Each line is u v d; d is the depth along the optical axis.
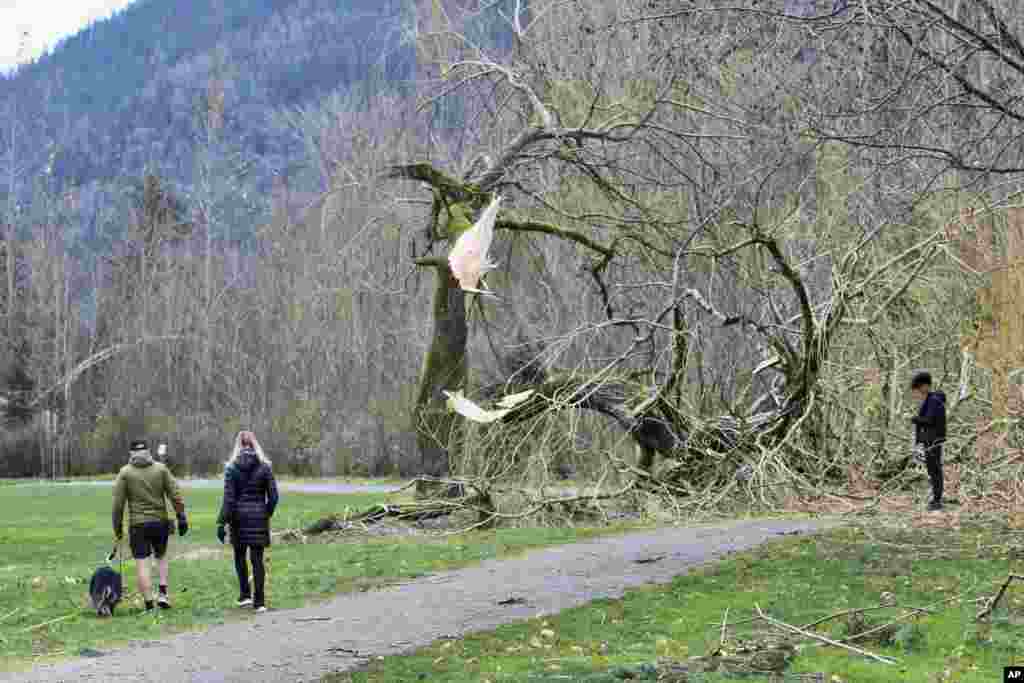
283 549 18.84
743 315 20.80
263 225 32.19
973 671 8.39
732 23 16.72
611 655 9.47
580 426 23.16
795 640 9.76
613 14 20.33
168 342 63.84
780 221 21.39
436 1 23.69
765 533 17.44
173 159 153.75
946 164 15.82
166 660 9.91
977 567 12.93
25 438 56.47
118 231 92.12
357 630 11.04
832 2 13.46
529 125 23.70
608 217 21.91
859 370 22.45
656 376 25.08
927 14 12.13
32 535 22.14
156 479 12.95
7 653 10.44
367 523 21.64
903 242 23.28
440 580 14.16
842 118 14.19
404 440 45.41
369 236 23.81
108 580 12.56
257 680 9.02
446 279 22.67
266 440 52.78
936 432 18.23
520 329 24.42
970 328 20.81
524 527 20.69
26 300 71.38
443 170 24.53
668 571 14.02
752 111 16.06
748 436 21.92
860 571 13.05
